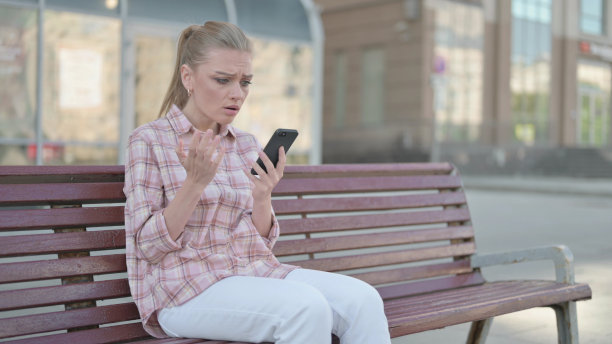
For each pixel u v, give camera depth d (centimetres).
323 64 3083
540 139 3116
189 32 244
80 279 239
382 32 2883
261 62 1374
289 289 219
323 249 303
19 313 431
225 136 253
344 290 232
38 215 232
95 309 236
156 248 223
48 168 238
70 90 1110
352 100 2994
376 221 322
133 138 234
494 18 3014
